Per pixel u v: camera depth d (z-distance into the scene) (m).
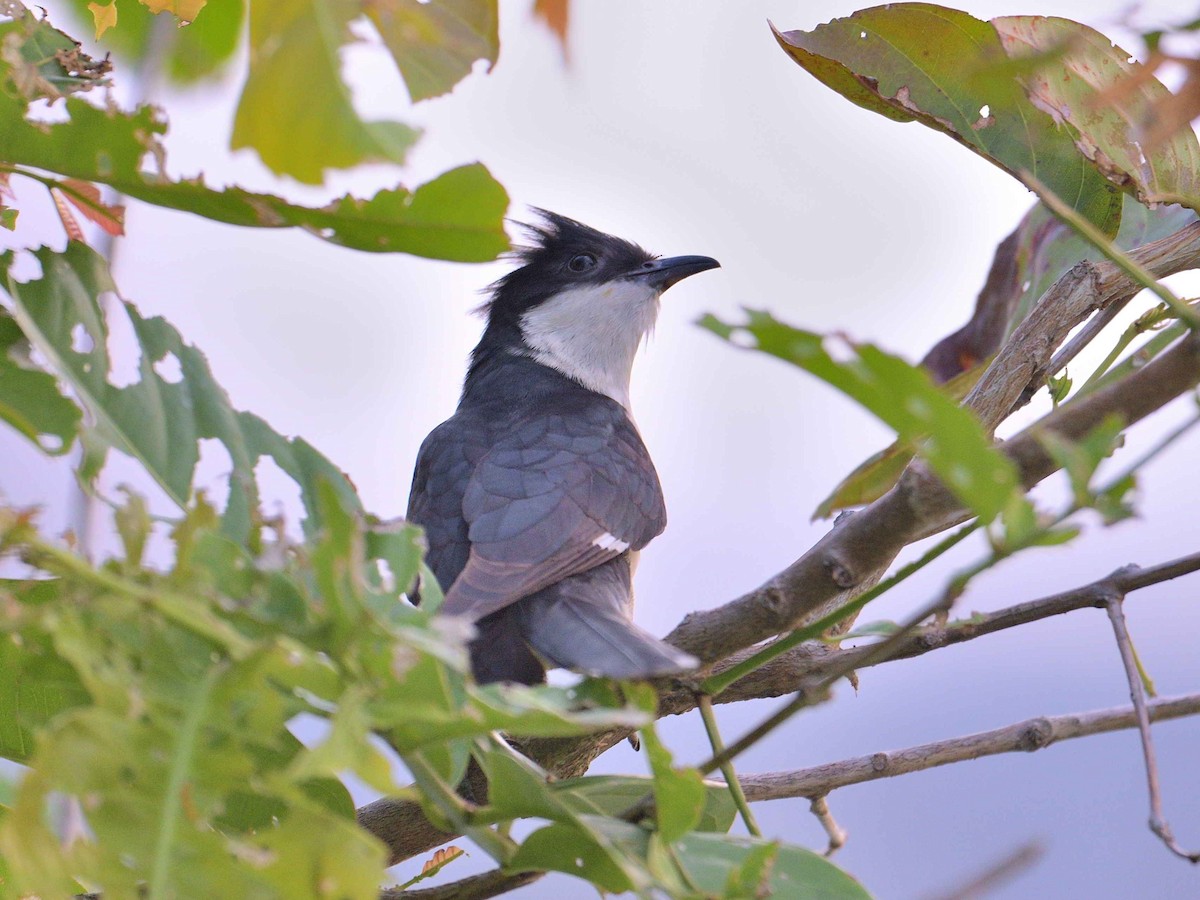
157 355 4.30
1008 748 5.94
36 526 2.83
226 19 5.88
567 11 4.07
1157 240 6.89
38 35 4.40
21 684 4.07
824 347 2.73
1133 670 5.05
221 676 2.92
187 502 4.11
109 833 2.82
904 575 4.18
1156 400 3.74
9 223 4.45
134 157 4.06
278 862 2.89
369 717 2.96
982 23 5.94
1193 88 2.61
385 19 4.37
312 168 4.27
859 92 6.24
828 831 6.03
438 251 4.20
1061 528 3.02
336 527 3.04
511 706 3.31
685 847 3.77
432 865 5.03
